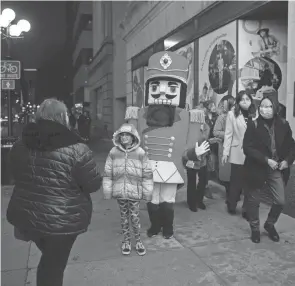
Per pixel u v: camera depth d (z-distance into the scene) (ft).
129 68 54.70
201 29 28.50
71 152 8.28
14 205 8.43
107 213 19.06
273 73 23.27
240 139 17.42
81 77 128.98
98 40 98.02
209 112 27.27
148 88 15.26
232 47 23.94
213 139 19.63
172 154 14.58
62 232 8.11
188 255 13.24
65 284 11.09
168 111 14.61
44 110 8.73
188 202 19.19
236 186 18.10
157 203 14.90
